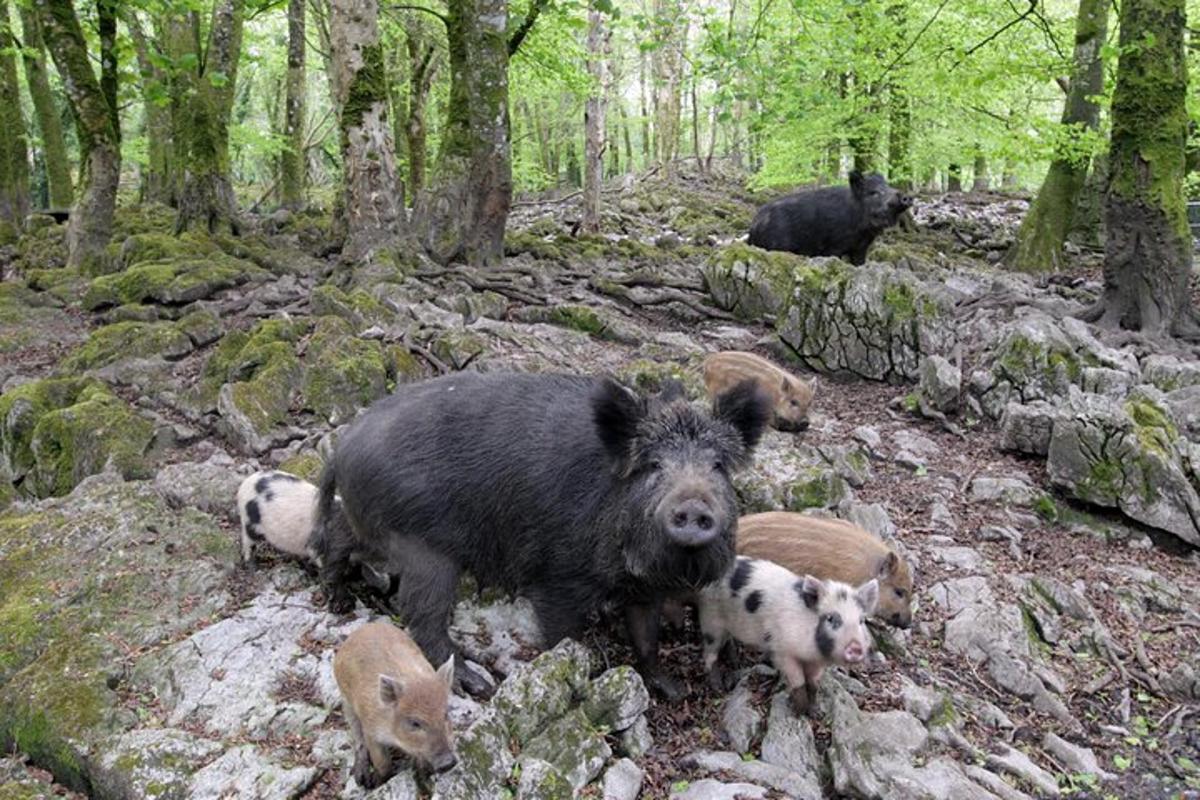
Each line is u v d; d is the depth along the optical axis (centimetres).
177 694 185
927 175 1191
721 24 573
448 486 186
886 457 325
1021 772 184
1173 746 203
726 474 174
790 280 455
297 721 177
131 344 378
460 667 190
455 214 528
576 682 180
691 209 991
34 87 884
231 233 631
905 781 169
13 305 466
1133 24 425
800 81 695
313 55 1512
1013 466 321
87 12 619
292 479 234
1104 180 714
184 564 228
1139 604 253
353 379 329
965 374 376
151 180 982
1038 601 244
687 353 395
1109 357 369
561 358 379
